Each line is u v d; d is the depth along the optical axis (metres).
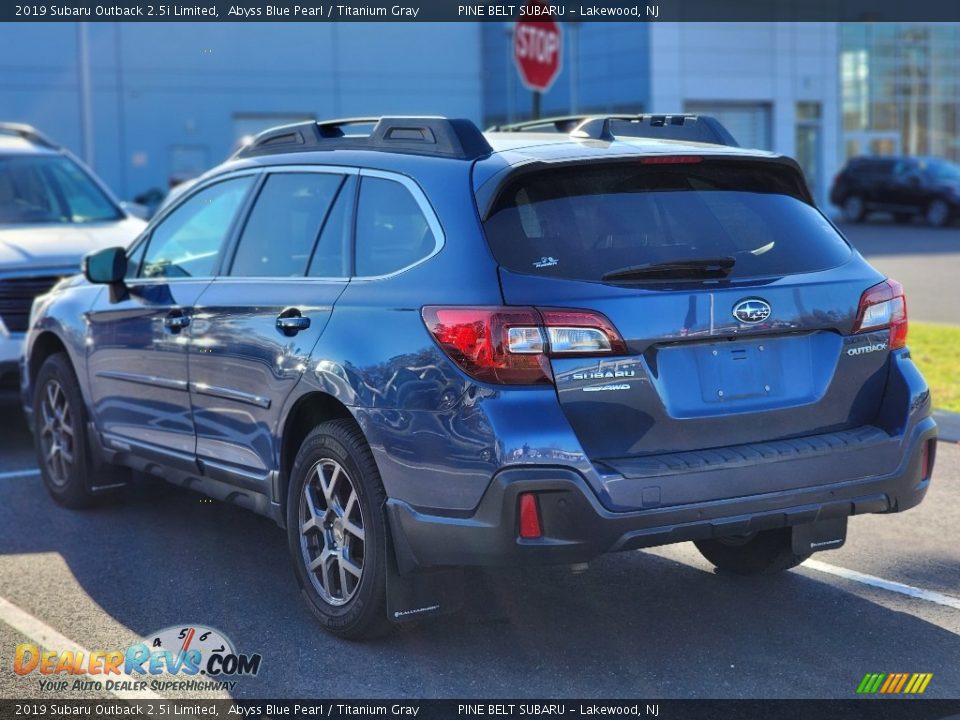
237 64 38.69
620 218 4.19
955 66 46.22
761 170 4.57
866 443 4.27
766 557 5.05
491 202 4.14
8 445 8.43
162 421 5.60
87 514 6.53
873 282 4.44
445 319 4.02
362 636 4.49
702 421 4.07
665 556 5.56
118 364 5.91
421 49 40.91
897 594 5.00
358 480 4.34
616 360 3.95
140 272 5.95
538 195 4.19
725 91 42.06
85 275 5.96
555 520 3.85
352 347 4.33
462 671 4.27
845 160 44.81
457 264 4.10
